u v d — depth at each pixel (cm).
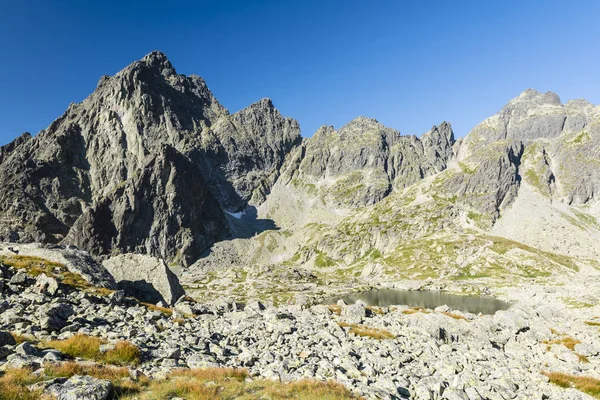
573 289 13562
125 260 6334
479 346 4222
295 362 2345
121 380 1569
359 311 5809
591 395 2759
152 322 3064
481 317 6216
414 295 17950
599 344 4284
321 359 2512
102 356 1891
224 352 2472
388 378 2294
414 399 2044
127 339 2316
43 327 2267
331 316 5534
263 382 1820
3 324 2242
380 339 3875
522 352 4062
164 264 6372
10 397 1182
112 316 2973
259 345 2838
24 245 5341
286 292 18925
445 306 7150
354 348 3114
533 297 13788
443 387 2264
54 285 3516
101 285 4781
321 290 19425
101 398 1306
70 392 1266
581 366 3622
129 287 5662
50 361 1617
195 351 2370
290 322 4069
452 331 4909
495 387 2542
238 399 1560
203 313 4644
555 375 3108
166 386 1559
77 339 1973
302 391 1706
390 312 6638
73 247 5703
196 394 1511
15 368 1448
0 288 3234
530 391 2636
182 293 6375
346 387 1931
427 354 3356
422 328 4519
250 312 4734
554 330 5034
